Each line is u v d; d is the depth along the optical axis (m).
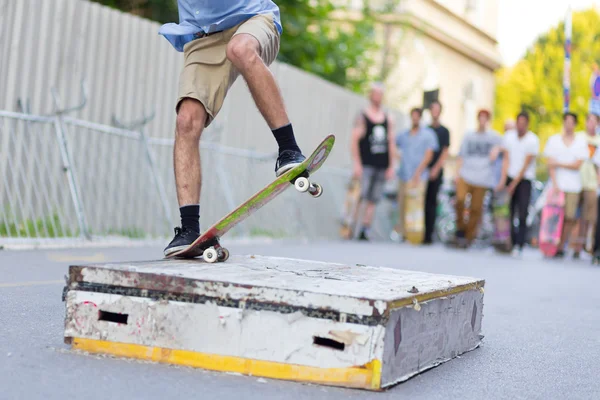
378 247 12.21
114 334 3.02
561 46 42.28
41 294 4.69
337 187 14.42
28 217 8.09
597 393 3.13
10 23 7.99
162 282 2.94
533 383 3.21
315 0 18.77
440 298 3.26
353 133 13.83
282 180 3.53
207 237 3.59
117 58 9.41
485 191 13.28
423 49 29.28
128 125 9.17
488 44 35.22
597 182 12.35
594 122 12.50
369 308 2.73
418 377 3.10
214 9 3.88
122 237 8.97
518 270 9.37
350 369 2.76
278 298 2.82
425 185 14.27
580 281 8.35
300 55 18.25
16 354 3.01
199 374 2.84
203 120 3.89
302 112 13.56
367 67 19.69
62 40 8.62
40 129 8.13
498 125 44.28
